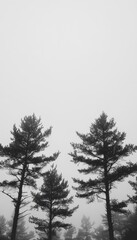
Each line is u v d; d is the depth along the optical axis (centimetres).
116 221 3303
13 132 1611
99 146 1564
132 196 1612
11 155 1530
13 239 1352
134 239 1988
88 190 1527
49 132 1650
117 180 1509
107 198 1477
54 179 1956
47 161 1577
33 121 1670
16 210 1446
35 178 1565
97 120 1683
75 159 1579
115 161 1559
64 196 1911
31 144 1551
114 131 1636
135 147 1468
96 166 1568
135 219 2970
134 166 1428
